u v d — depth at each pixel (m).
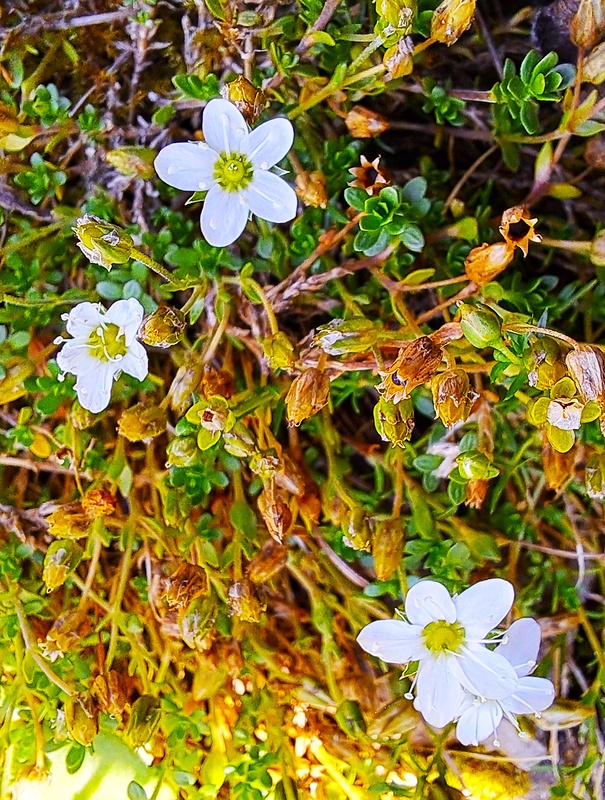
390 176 0.07
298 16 0.07
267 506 0.07
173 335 0.06
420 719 0.07
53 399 0.07
